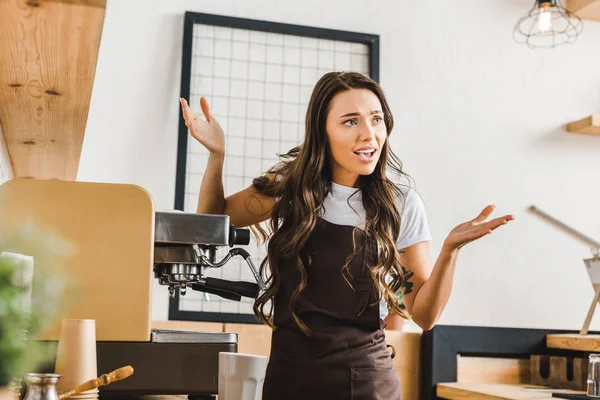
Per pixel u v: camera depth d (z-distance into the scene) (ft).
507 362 11.41
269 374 5.21
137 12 11.39
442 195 12.12
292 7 11.97
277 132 11.71
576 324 12.39
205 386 4.43
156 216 4.69
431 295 5.06
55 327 4.21
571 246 12.53
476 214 12.23
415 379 11.00
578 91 12.94
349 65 12.10
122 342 4.35
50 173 8.22
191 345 4.45
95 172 10.96
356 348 5.08
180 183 11.11
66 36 3.68
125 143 11.11
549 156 12.67
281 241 5.29
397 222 5.42
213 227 4.79
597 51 13.12
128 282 4.40
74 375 3.56
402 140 12.10
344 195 5.45
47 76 4.46
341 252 5.21
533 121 12.69
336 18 12.12
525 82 12.74
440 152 12.22
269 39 11.85
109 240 4.41
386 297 5.15
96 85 11.10
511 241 12.34
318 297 5.13
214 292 5.20
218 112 11.51
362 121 5.20
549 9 11.98
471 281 12.09
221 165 5.89
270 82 11.78
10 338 2.22
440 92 12.37
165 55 11.41
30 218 4.33
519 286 12.26
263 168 11.59
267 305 11.12
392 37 12.32
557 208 12.59
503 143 12.51
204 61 11.55
